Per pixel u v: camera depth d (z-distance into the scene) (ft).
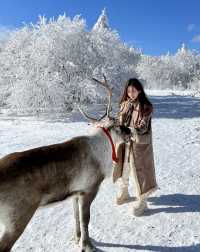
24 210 12.45
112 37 65.46
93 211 18.30
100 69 58.08
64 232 16.22
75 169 13.84
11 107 53.78
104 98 56.75
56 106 52.42
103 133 15.08
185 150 30.71
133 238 15.71
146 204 18.04
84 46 58.08
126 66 66.23
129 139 16.12
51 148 13.56
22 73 52.39
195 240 15.56
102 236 15.85
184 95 98.89
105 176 15.11
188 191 20.93
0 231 15.71
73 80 54.39
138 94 17.79
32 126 40.70
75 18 59.52
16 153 12.96
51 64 54.39
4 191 12.04
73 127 39.96
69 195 14.02
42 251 14.67
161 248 14.94
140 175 17.62
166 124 44.04
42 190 12.93
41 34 57.36
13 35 59.06
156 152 29.91
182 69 222.07
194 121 46.50
